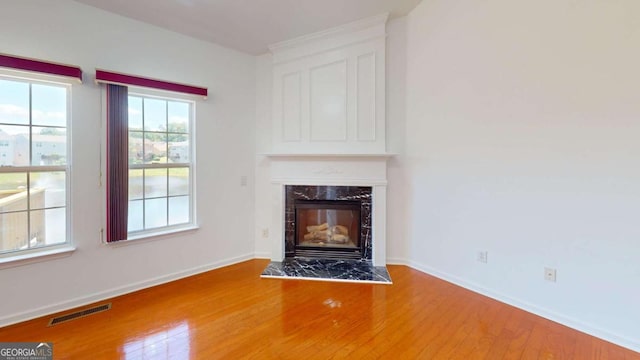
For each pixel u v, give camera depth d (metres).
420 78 3.39
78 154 2.73
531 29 2.50
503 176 2.72
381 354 2.02
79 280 2.75
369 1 2.98
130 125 3.10
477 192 2.92
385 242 3.62
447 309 2.62
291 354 2.03
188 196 3.55
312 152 3.72
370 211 3.76
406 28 3.49
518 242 2.64
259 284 3.20
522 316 2.50
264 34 3.47
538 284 2.53
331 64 3.61
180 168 3.48
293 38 3.61
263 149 4.02
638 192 2.04
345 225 4.05
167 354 2.02
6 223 2.47
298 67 3.75
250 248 4.05
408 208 3.60
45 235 2.64
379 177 3.55
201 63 3.51
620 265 2.12
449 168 3.16
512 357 1.99
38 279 2.54
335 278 3.31
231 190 3.84
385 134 3.52
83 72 2.72
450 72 3.10
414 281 3.22
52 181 2.67
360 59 3.51
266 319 2.48
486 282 2.88
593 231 2.23
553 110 2.40
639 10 2.00
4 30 2.36
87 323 2.42
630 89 2.05
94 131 2.80
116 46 2.90
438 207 3.28
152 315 2.55
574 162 2.31
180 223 3.49
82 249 2.77
